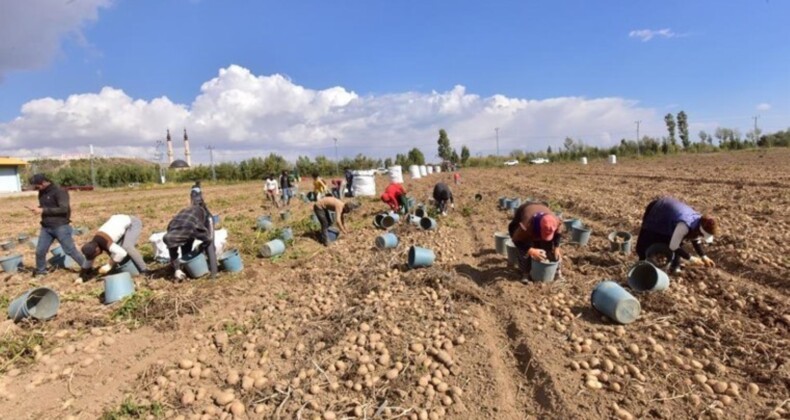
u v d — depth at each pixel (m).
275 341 5.46
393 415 4.03
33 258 10.81
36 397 4.59
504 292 6.54
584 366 4.50
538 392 4.29
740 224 9.70
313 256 9.66
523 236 6.85
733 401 3.93
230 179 64.88
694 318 5.34
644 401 3.98
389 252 8.96
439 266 7.84
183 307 6.53
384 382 4.52
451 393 4.30
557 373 4.43
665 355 4.67
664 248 6.79
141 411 4.23
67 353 5.41
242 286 7.77
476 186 26.09
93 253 7.78
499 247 8.38
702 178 20.44
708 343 4.86
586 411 3.89
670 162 40.03
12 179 41.41
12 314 6.26
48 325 6.24
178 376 4.82
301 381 4.62
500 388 4.37
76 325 6.20
